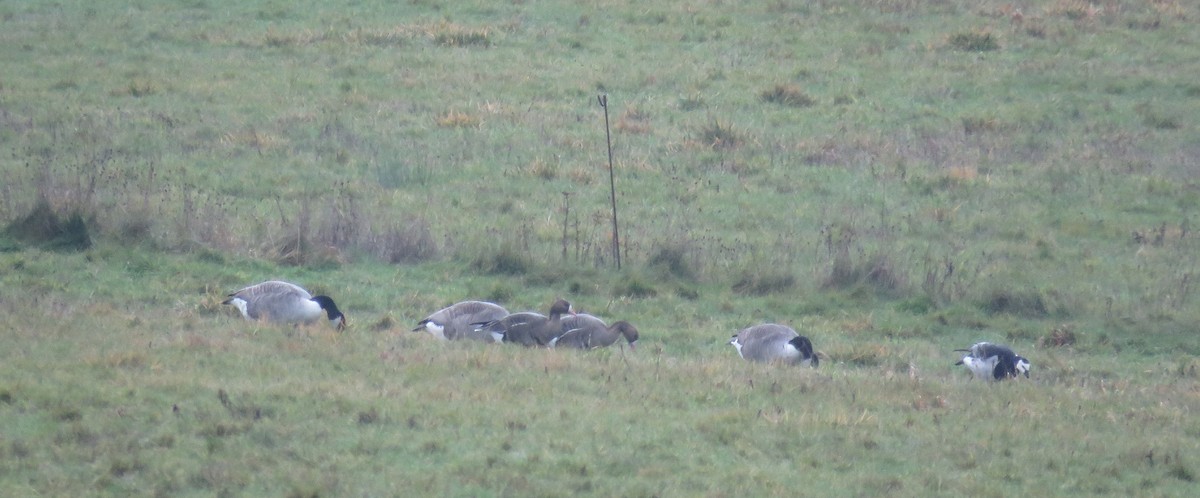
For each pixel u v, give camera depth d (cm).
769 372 3397
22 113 6272
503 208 5369
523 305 4238
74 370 2886
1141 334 4406
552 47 7856
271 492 2350
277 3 8519
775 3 8719
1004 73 7594
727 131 6475
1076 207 5838
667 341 3941
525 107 6831
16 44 7494
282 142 6053
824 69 7612
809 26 8381
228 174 5575
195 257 4441
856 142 6494
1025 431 3047
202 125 6259
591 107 6900
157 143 5950
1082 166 6338
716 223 5353
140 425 2580
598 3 8662
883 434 2911
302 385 2855
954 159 6347
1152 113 7056
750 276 4634
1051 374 3859
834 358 3897
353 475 2433
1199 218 5759
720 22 8400
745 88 7269
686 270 4675
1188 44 8225
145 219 4566
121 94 6725
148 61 7325
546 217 5259
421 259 4644
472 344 3481
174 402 2708
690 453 2677
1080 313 4575
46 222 4441
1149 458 2906
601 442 2673
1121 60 7894
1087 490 2708
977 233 5459
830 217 5491
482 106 6769
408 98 6894
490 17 8400
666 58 7731
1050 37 8256
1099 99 7300
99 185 5138
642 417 2859
